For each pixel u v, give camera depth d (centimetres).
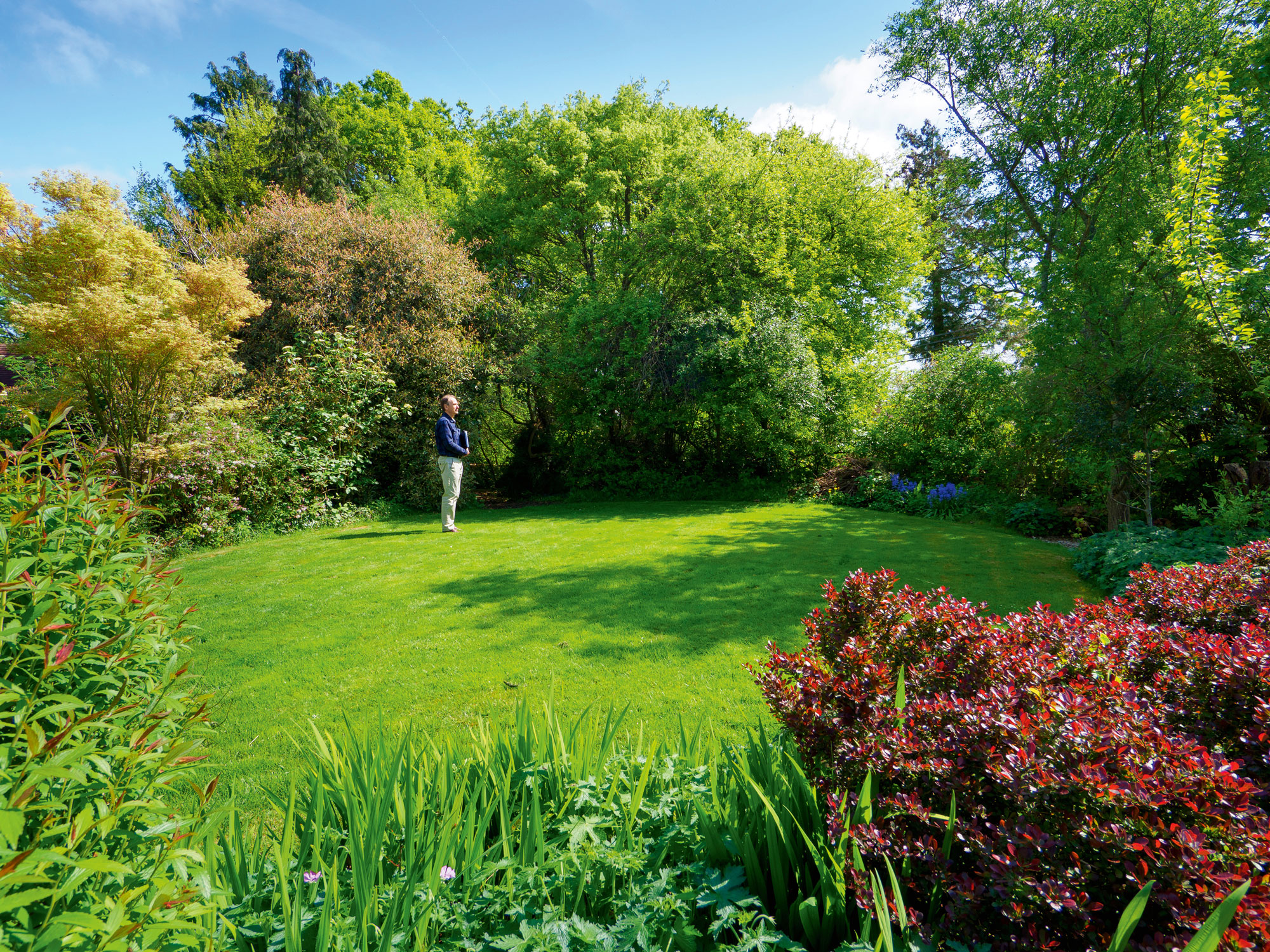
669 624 513
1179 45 909
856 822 171
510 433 1780
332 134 2589
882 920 139
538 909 161
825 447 1470
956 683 211
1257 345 800
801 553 789
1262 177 773
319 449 1148
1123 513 927
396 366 1351
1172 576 311
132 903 116
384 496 1366
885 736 181
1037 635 226
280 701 387
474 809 188
